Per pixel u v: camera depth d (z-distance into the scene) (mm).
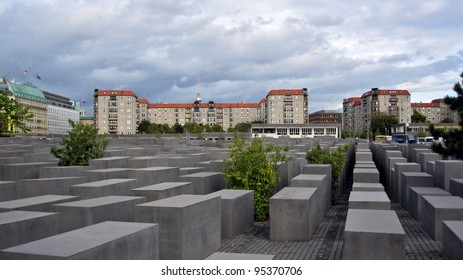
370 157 23812
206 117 175750
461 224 8516
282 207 10648
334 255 9281
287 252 9578
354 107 177000
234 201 10977
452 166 14922
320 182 13141
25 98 143875
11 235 7555
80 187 11734
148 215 8297
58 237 6152
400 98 148375
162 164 18281
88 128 19375
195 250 8688
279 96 146625
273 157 14438
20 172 16484
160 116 175875
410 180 14961
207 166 18406
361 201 10773
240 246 10148
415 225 12375
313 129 83062
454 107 17031
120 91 147625
